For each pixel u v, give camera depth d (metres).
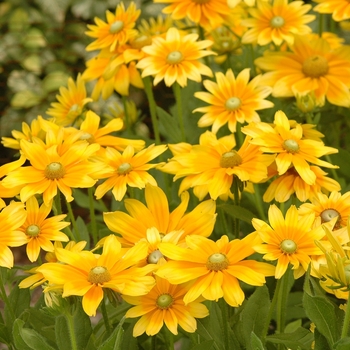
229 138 1.33
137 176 1.28
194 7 1.57
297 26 1.58
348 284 1.06
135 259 1.11
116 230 1.18
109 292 1.11
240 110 1.43
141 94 2.67
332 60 1.53
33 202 1.21
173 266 1.10
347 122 1.67
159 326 1.12
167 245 1.11
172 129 1.63
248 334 1.19
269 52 1.54
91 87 2.80
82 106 1.55
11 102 2.88
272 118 1.64
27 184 1.21
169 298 1.12
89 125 1.38
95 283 1.09
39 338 1.10
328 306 1.09
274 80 1.53
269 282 1.46
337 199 1.21
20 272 2.21
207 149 1.28
